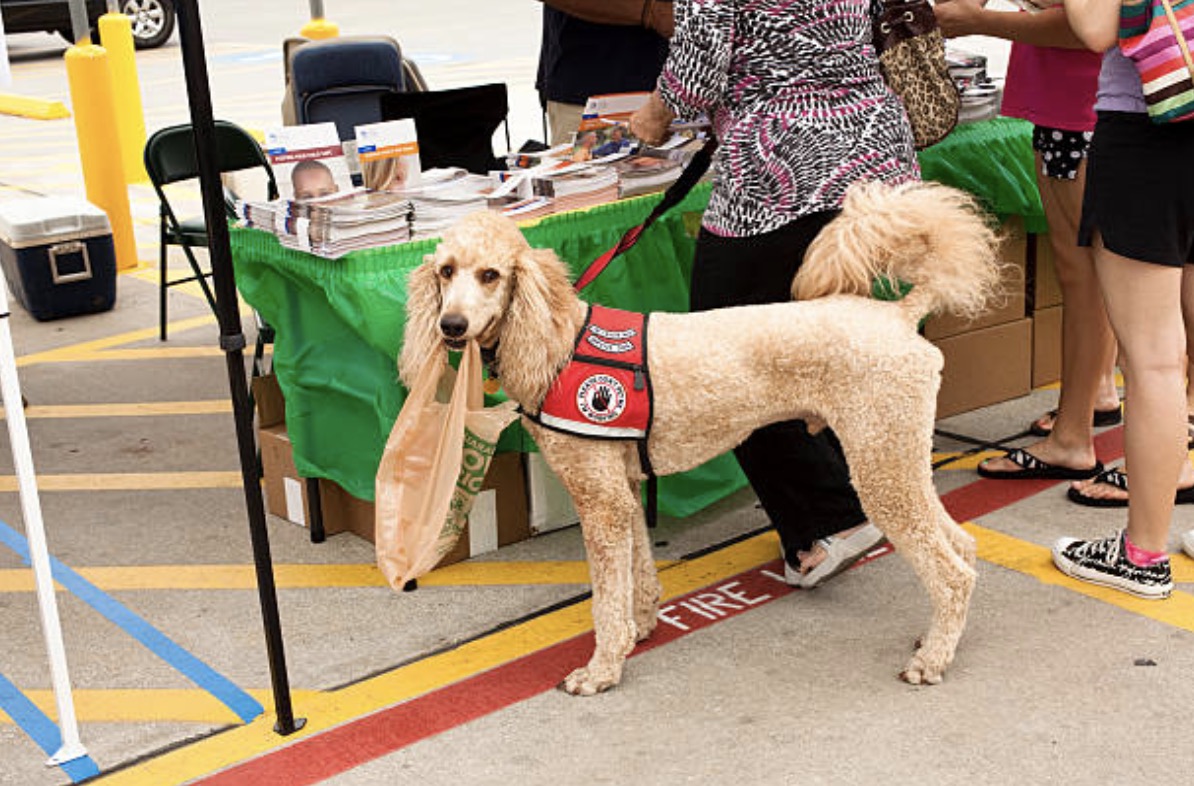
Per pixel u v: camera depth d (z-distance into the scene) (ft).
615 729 10.03
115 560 13.65
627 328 9.95
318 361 13.12
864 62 10.93
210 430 17.53
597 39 15.15
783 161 10.71
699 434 10.11
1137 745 9.51
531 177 13.03
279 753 9.93
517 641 11.54
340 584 12.85
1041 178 13.99
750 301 11.27
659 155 13.88
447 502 10.16
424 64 51.57
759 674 10.76
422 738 10.04
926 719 9.95
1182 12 10.11
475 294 9.37
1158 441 11.37
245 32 65.72
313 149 12.90
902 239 9.84
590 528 10.22
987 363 16.81
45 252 22.16
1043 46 13.15
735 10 10.55
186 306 23.36
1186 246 11.02
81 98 24.41
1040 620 11.45
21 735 10.37
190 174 18.26
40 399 18.93
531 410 9.91
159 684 11.08
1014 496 14.24
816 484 11.64
